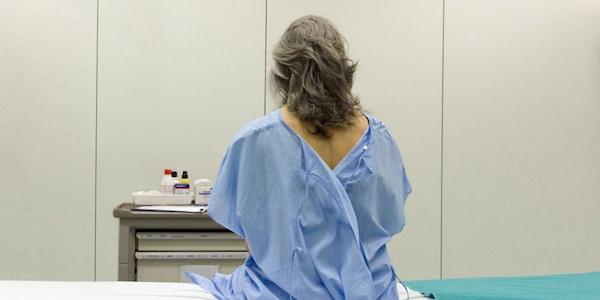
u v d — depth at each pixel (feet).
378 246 4.51
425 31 10.37
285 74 4.47
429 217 10.43
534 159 10.64
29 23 9.64
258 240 4.40
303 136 4.33
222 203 4.52
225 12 10.00
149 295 5.05
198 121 9.96
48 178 9.72
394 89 10.32
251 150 4.32
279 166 4.27
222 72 10.00
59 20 9.69
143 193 8.70
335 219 4.30
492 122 10.53
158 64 9.88
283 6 10.08
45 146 9.71
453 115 10.44
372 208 4.45
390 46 10.30
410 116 10.36
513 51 10.55
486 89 10.51
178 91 9.92
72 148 9.75
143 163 9.87
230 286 5.03
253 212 4.35
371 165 4.38
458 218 10.49
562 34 10.66
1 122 9.61
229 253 7.80
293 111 4.38
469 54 10.46
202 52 9.96
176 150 9.92
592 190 10.82
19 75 9.62
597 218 10.82
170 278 7.78
